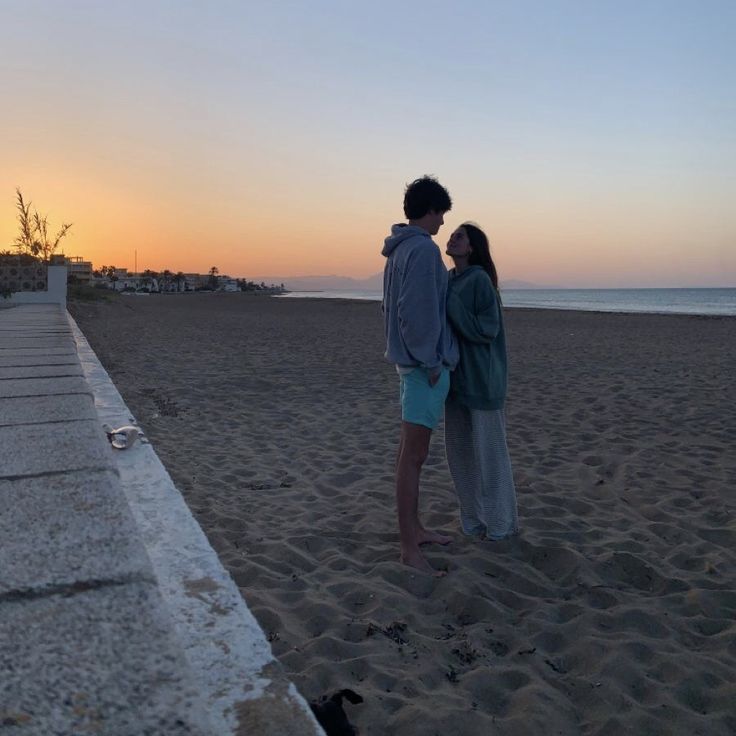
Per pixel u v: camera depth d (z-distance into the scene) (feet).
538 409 27.25
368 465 19.04
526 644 9.39
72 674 3.00
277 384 34.12
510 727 7.55
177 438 22.02
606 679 8.55
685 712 7.87
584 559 12.12
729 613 10.43
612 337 70.33
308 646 9.12
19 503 5.29
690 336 71.72
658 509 15.14
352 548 13.03
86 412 9.11
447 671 8.70
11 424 8.31
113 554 4.29
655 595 11.17
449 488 16.66
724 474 18.01
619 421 24.80
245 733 3.55
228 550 12.66
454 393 12.33
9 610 3.55
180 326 83.71
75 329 32.63
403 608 10.41
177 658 3.14
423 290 10.63
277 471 18.44
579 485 17.17
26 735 2.60
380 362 44.19
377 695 8.03
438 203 11.09
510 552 12.62
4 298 65.98
